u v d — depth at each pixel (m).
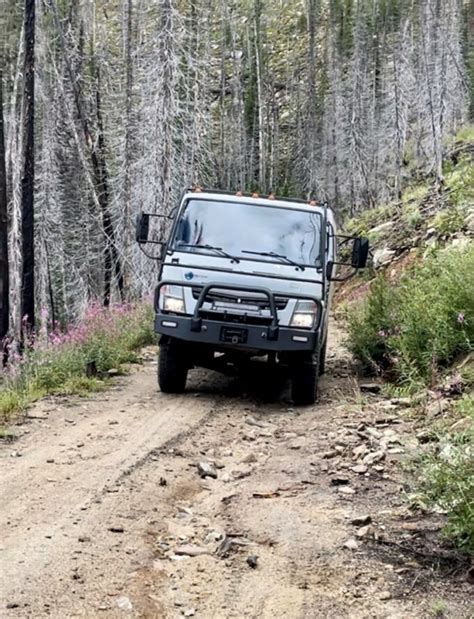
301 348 9.40
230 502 6.13
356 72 52.75
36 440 7.95
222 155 57.22
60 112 31.58
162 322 9.62
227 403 9.95
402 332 10.41
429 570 4.82
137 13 38.00
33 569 4.73
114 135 35.69
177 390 10.55
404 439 7.50
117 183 29.64
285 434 8.38
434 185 32.94
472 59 54.78
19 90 25.48
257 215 10.27
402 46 47.41
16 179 20.97
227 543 5.21
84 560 4.90
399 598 4.50
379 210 37.44
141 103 27.48
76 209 34.72
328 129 59.12
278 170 68.25
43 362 11.20
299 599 4.49
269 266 9.76
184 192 10.61
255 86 69.31
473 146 39.53
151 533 5.44
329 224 10.52
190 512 5.91
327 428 8.48
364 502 6.06
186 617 4.28
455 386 8.55
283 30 90.38
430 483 5.42
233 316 9.48
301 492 6.35
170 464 7.14
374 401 9.52
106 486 6.38
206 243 10.02
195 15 40.50
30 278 17.89
